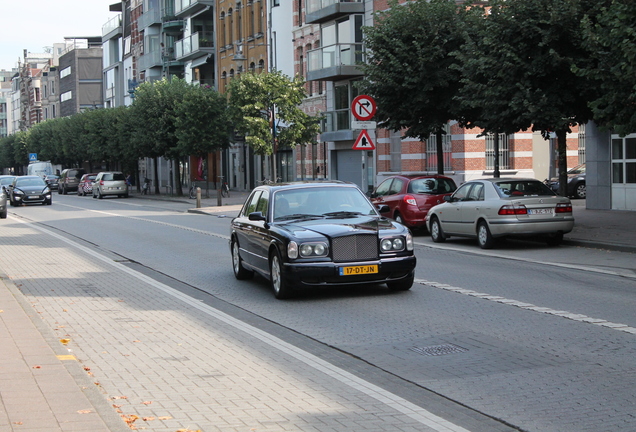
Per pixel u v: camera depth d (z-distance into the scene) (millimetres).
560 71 19188
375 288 12469
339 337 8992
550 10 18719
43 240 23641
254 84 39000
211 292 12820
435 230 20344
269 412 6109
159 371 7508
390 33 24547
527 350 8023
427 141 35406
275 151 38844
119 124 61969
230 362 7867
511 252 17375
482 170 33438
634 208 25203
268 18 52906
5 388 6344
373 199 23422
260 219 12406
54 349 7984
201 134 49594
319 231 11414
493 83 19562
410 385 6918
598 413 5926
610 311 10008
